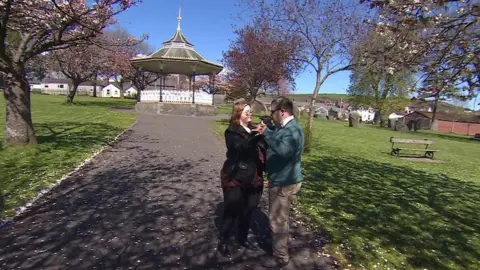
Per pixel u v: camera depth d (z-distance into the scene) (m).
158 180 6.97
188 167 8.34
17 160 7.51
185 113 27.31
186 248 4.06
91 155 8.76
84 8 8.73
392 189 8.16
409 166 12.93
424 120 54.94
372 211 6.11
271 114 3.72
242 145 3.89
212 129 17.47
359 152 15.56
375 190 7.82
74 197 5.57
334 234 4.80
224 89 34.03
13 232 4.15
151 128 15.92
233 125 3.99
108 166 7.84
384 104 43.84
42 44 8.66
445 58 4.31
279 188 3.69
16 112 8.80
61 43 8.72
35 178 6.31
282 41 13.06
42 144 9.48
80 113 21.28
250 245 4.27
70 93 31.09
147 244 4.09
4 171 6.58
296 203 6.21
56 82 101.75
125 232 4.38
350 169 10.38
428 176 10.89
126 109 29.28
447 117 58.66
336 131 27.14
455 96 4.56
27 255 3.63
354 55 10.91
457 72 4.24
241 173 3.91
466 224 5.88
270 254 4.04
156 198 5.83
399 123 38.25
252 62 17.33
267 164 3.81
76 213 4.89
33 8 7.66
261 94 22.58
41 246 3.85
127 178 6.93
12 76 8.60
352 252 4.25
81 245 3.94
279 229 3.75
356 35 11.13
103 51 31.53
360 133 27.33
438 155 18.53
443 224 5.77
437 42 4.27
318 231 4.89
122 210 5.15
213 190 6.53
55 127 13.73
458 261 4.26
